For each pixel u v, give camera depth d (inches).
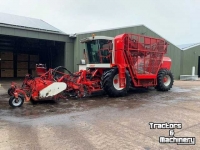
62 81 227.8
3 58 601.3
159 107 190.7
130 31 564.4
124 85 256.7
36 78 214.2
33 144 101.1
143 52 282.0
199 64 816.3
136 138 110.9
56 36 463.8
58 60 552.4
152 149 97.3
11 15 575.2
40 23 555.8
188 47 757.9
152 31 627.2
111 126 131.0
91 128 126.7
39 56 674.8
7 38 512.7
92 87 249.6
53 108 183.6
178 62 709.9
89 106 194.1
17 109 178.1
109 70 255.8
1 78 565.9
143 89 340.8
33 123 136.2
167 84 322.0
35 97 196.5
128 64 266.5
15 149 95.2
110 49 263.0
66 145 100.6
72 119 146.9
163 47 311.9
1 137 110.0
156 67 303.3
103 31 509.4
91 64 283.0
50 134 115.4
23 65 639.8
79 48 480.7
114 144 102.4
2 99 226.4
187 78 675.4
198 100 232.2
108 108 185.3
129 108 185.8
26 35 422.0
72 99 232.8
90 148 97.3
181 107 190.9
